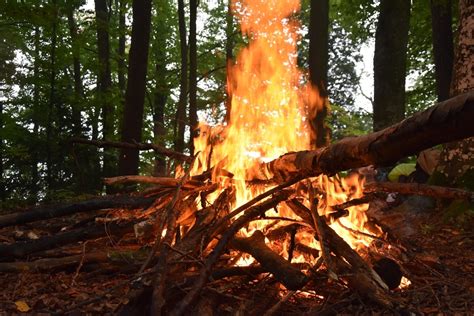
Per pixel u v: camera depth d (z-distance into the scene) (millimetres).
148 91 18969
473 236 5285
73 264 3932
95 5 16281
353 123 21766
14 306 3164
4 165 14383
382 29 11664
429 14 14445
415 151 2525
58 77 15352
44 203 8750
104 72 15742
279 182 4285
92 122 14156
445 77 11625
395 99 11398
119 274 3824
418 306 3102
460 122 2135
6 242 4906
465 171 6305
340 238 3445
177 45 20188
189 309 2779
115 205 4641
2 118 14219
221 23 19438
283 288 3318
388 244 4098
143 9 10109
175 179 4629
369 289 3049
